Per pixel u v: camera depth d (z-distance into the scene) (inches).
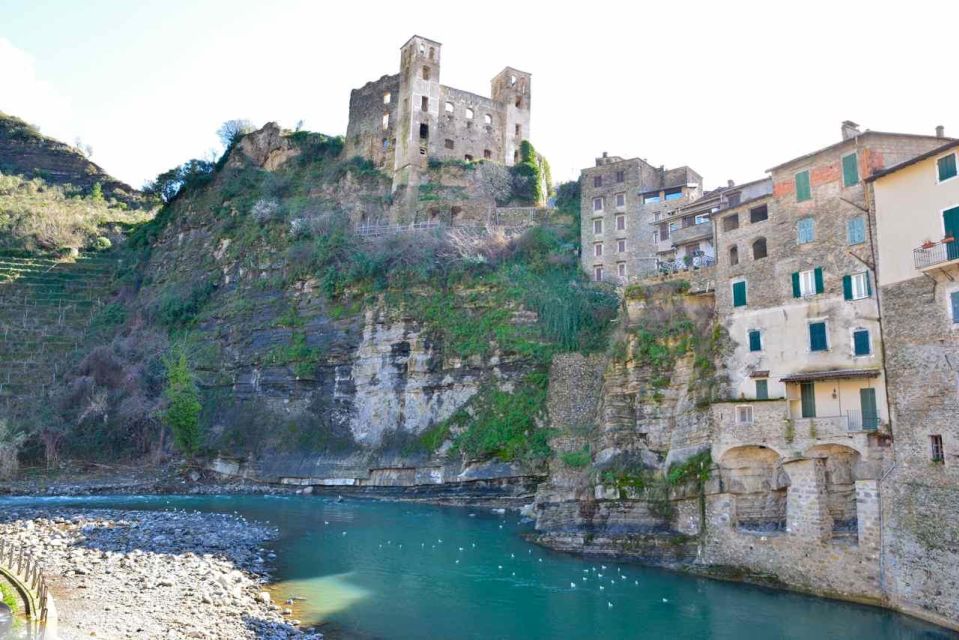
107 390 3122.5
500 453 2410.2
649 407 1835.6
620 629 1137.4
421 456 2561.5
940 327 1236.5
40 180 5551.2
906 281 1318.9
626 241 2898.6
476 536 1855.3
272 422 2864.2
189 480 2753.4
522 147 3919.8
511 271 2869.1
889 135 1485.0
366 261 3006.9
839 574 1278.3
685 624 1159.0
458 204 3481.8
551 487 1882.4
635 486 1678.2
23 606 973.2
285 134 4296.3
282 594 1282.0
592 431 2075.5
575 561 1592.0
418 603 1261.1
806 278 1557.6
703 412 1648.6
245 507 2273.6
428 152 3659.0
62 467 2805.1
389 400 2751.0
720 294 1750.7
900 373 1305.4
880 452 1300.4
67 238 4458.7
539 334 2623.0
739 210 1739.7
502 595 1320.1
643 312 1983.3
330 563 1531.7
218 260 3772.1
